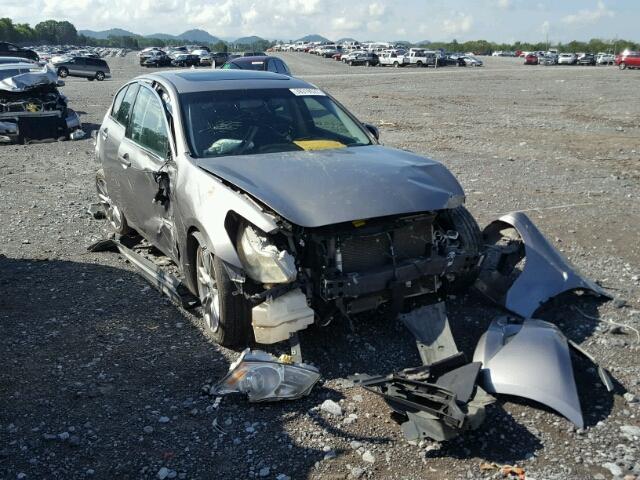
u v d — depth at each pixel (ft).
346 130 18.29
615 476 10.18
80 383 13.12
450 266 14.82
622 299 16.79
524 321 13.76
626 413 11.87
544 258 16.26
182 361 14.03
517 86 105.91
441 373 12.40
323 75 141.59
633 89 97.40
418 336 13.88
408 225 14.33
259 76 19.62
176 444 11.12
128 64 225.56
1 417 11.93
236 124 17.02
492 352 12.57
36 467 10.53
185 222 15.17
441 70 175.22
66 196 31.22
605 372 12.63
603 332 15.15
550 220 25.02
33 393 12.75
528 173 34.83
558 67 209.77
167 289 17.04
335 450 10.91
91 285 18.67
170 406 12.30
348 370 13.61
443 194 14.42
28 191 32.45
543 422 11.53
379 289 13.79
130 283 18.85
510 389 11.82
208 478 10.25
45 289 18.38
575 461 10.55
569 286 15.87
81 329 15.67
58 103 52.60
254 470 10.43
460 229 15.44
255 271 13.08
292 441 11.18
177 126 16.58
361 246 13.79
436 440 10.82
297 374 12.51
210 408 12.18
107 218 24.71
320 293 13.46
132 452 10.91
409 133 51.49
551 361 12.16
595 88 100.48
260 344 14.61
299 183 13.85
